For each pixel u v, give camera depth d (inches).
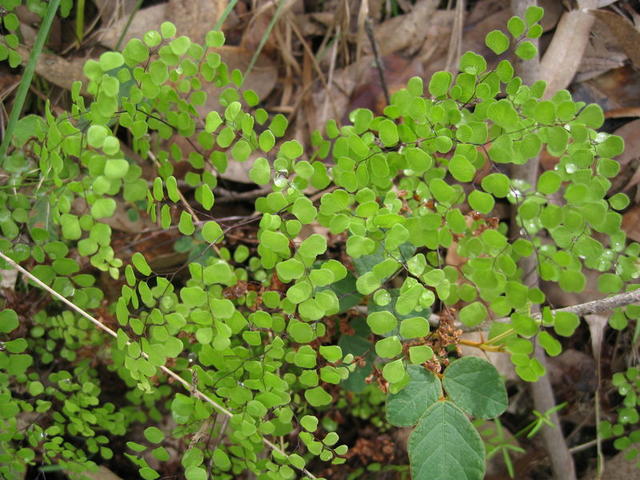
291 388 14.6
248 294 12.5
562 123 10.4
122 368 14.3
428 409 11.1
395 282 15.8
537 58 14.7
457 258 15.0
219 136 10.7
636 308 12.7
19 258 12.1
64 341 15.8
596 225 10.7
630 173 15.8
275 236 9.7
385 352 10.1
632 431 16.1
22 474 15.4
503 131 10.8
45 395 15.4
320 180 12.0
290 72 17.3
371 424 17.2
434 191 10.3
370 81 16.9
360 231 10.3
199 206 16.9
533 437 17.2
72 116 11.0
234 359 11.0
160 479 16.2
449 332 11.6
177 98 12.3
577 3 15.4
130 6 16.1
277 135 12.3
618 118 15.9
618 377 14.7
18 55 13.1
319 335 10.8
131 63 10.6
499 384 11.4
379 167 10.5
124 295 10.4
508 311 11.0
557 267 11.0
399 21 17.1
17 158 12.8
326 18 17.3
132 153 16.5
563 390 17.0
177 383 14.8
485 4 16.6
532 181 15.2
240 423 11.0
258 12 16.1
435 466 11.0
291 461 11.3
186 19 16.0
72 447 13.9
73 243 15.8
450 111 11.1
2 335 14.3
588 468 16.9
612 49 15.8
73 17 16.0
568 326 10.6
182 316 10.0
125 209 16.1
